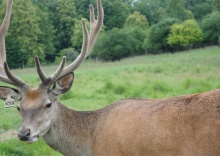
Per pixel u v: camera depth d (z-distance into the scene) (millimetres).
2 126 14211
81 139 7406
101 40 67625
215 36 69625
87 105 17516
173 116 6035
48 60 80750
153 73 30219
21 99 7230
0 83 22297
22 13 70375
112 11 100875
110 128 6832
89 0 96750
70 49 76812
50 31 81750
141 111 6508
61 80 7367
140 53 72188
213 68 29594
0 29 8320
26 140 6805
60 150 7531
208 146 5648
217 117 5664
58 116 7410
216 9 101312
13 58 69312
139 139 6266
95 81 27406
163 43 70375
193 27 70188
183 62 38625
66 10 89750
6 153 10484
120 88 20516
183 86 19531
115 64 50562
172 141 5930
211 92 5988
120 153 6570
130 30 73375
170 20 72812
